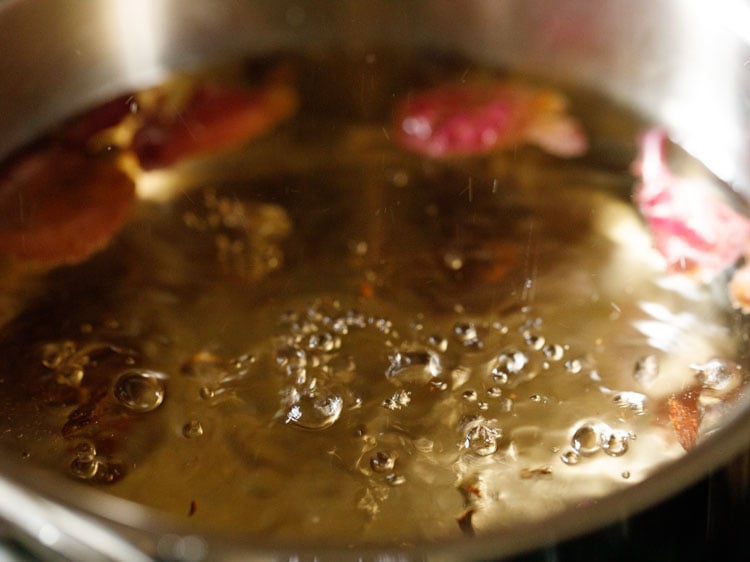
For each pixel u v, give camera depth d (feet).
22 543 0.71
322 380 0.86
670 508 0.69
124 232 0.95
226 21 1.06
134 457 0.82
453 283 0.92
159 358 0.87
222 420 0.84
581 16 1.02
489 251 0.94
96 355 0.88
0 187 0.98
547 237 0.94
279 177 0.99
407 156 1.00
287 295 0.91
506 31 1.06
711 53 0.98
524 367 0.86
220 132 1.02
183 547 0.64
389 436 0.82
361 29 1.08
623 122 1.02
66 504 0.67
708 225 0.95
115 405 0.85
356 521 0.78
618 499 0.68
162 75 1.06
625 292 0.91
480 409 0.84
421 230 0.95
